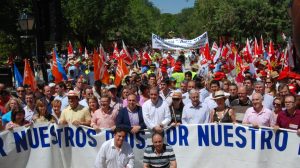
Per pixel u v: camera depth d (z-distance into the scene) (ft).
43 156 27.30
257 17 138.82
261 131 26.22
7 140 26.66
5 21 94.43
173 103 29.07
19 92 35.32
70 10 154.20
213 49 70.90
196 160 27.53
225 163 27.17
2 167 26.58
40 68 53.72
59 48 68.13
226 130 26.99
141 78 46.75
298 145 25.67
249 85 34.76
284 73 36.68
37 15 48.29
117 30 184.65
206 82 42.88
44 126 27.30
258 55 69.21
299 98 26.84
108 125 27.84
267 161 26.32
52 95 38.04
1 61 106.73
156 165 22.72
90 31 170.09
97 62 41.57
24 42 78.84
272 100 32.04
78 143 27.66
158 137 22.57
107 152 23.38
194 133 27.43
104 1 163.32
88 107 29.76
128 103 27.45
